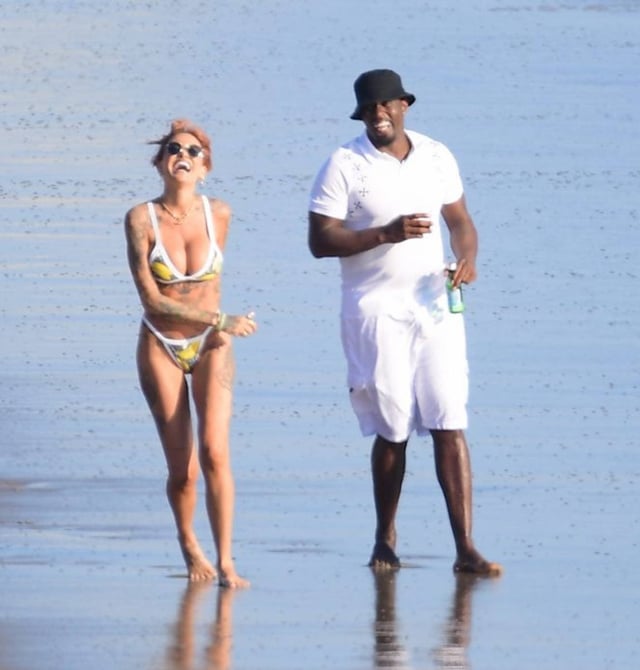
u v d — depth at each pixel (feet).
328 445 145.07
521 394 162.50
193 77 370.32
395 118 117.08
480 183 263.49
